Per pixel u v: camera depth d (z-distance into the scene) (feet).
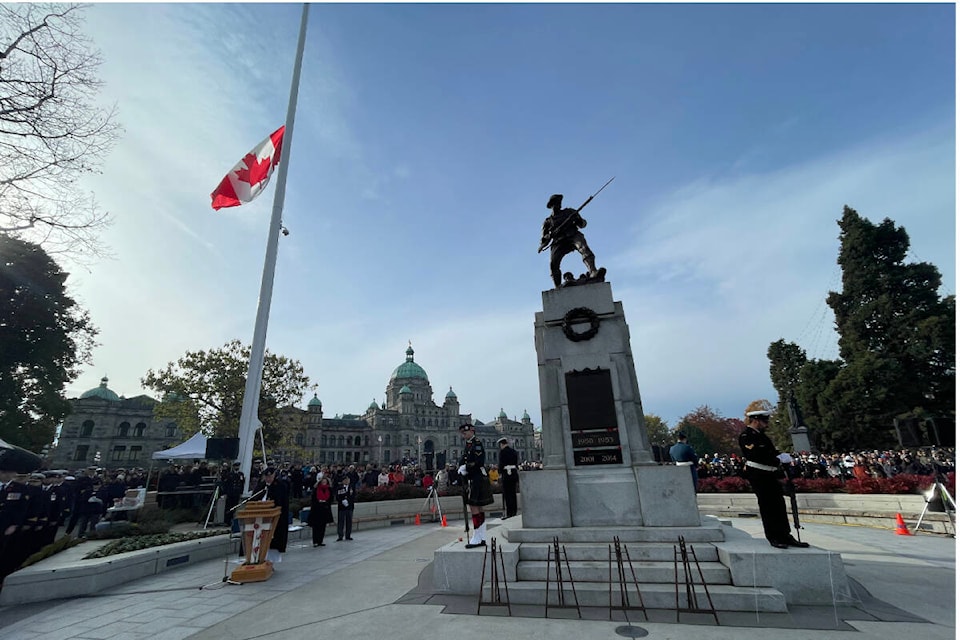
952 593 20.30
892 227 132.57
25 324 93.40
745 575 19.10
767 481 20.99
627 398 27.02
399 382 428.56
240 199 60.23
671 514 23.45
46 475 49.06
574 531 23.57
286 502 33.30
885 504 47.09
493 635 16.25
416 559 33.06
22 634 19.08
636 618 17.52
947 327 113.60
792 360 169.78
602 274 30.30
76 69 42.47
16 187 42.27
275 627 18.48
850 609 17.92
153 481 87.35
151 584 27.76
